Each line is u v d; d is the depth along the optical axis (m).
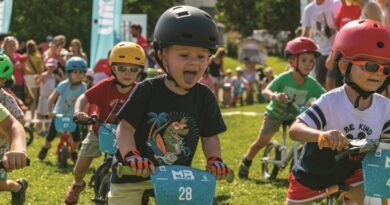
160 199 5.24
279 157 12.42
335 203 6.59
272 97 10.89
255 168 13.70
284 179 12.48
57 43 21.39
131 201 5.99
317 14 14.59
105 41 21.59
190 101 5.86
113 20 21.75
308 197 6.33
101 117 9.36
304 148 6.36
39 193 11.16
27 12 42.97
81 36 43.34
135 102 5.76
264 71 37.12
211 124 5.98
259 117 23.91
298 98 11.34
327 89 13.97
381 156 5.52
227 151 16.45
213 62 31.61
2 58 8.84
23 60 20.31
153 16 47.94
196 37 5.39
